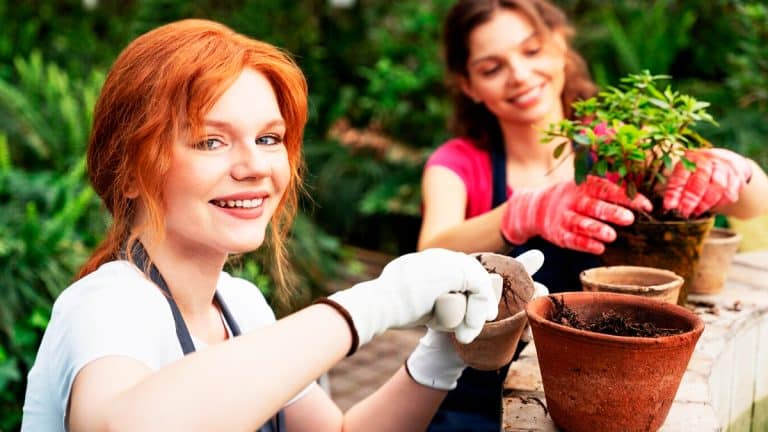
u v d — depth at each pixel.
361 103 5.96
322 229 5.52
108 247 1.17
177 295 1.17
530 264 1.24
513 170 2.23
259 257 1.80
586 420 1.08
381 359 4.29
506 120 2.20
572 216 1.60
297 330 0.95
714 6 4.89
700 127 4.14
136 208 1.15
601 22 5.47
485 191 2.21
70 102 4.32
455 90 2.29
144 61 1.06
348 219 5.62
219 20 5.97
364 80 6.11
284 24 6.12
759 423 1.89
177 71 1.04
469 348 1.21
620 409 1.06
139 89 1.05
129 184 1.10
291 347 0.93
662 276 1.50
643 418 1.07
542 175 2.22
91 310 1.02
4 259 3.10
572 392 1.08
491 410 1.99
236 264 1.81
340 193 5.65
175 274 1.15
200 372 0.87
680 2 5.20
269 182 1.10
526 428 1.15
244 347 0.91
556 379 1.10
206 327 1.23
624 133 1.49
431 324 1.09
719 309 1.75
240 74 1.08
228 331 1.29
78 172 3.68
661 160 1.60
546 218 1.65
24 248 3.14
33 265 3.14
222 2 6.10
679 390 1.28
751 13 3.41
